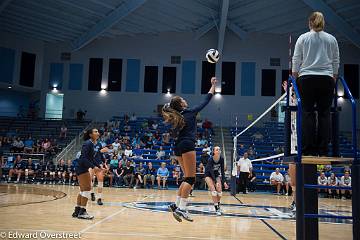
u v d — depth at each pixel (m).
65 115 27.41
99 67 27.61
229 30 26.92
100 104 27.33
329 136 4.17
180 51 27.27
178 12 23.69
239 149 20.66
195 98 26.75
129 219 6.93
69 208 8.27
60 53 28.00
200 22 25.52
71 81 27.69
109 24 23.66
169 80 27.16
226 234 5.68
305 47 4.23
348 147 22.28
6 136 23.34
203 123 23.78
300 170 3.87
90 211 8.02
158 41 27.52
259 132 23.89
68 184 18.02
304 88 4.15
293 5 21.27
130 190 15.69
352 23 21.64
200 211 8.84
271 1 21.20
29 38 27.42
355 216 3.83
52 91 27.75
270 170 18.39
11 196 11.16
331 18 20.47
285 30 25.42
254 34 26.77
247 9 22.67
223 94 26.58
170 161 19.11
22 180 19.20
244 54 26.72
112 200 10.83
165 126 24.50
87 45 27.88
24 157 20.91
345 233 6.25
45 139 21.66
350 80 25.62
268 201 12.62
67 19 24.34
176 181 17.67
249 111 26.30
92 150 7.05
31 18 24.12
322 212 9.55
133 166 17.55
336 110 4.54
